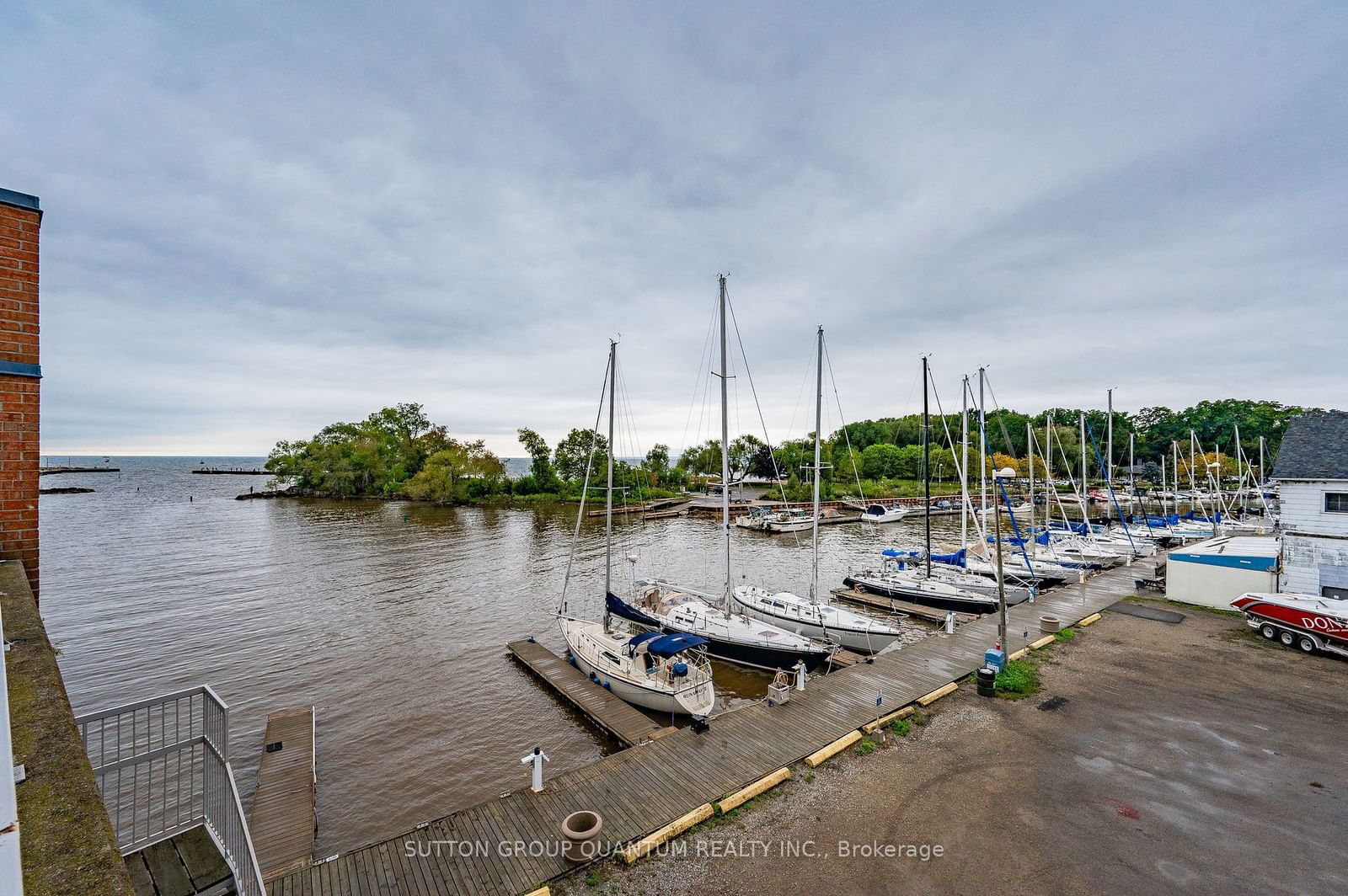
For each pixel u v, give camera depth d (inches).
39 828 114.1
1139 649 768.3
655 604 1003.3
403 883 370.3
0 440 283.9
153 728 709.3
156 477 6983.3
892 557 1395.2
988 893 358.0
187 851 265.3
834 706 604.1
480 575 1514.5
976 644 789.2
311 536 2160.4
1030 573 1190.3
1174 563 1008.9
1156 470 4160.9
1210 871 373.4
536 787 460.1
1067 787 462.9
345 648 968.9
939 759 508.7
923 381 1233.4
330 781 597.9
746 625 891.4
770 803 453.7
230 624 1091.9
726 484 942.4
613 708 708.0
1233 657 737.6
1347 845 394.0
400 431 4407.0
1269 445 3752.5
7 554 285.9
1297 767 486.6
